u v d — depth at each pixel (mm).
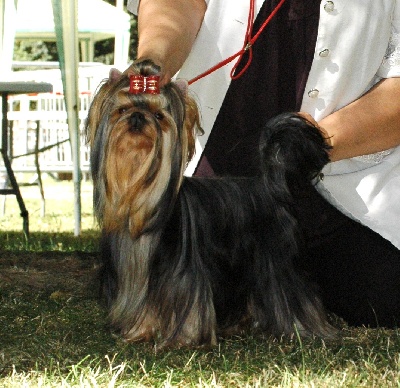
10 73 12188
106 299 4770
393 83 4898
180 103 4297
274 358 4168
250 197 4695
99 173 4375
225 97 5156
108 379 3703
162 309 4477
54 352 4270
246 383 3711
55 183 19188
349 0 4801
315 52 4859
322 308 4883
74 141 9094
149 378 3781
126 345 4422
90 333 4715
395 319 5242
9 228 10750
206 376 3852
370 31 4859
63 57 7734
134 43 26078
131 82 4199
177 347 4426
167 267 4461
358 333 4969
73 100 8375
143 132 4168
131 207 4352
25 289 6020
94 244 8539
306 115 4523
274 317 4703
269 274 4707
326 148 4469
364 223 5016
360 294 5258
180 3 5145
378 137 4797
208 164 5238
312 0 4922
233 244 4625
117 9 16625
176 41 4836
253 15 5004
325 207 5215
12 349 4301
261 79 5090
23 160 16688
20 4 15500
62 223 11352
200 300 4457
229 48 5094
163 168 4277
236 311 4727
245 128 5156
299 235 4777
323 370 3883
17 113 15734
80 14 16094
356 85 4926
